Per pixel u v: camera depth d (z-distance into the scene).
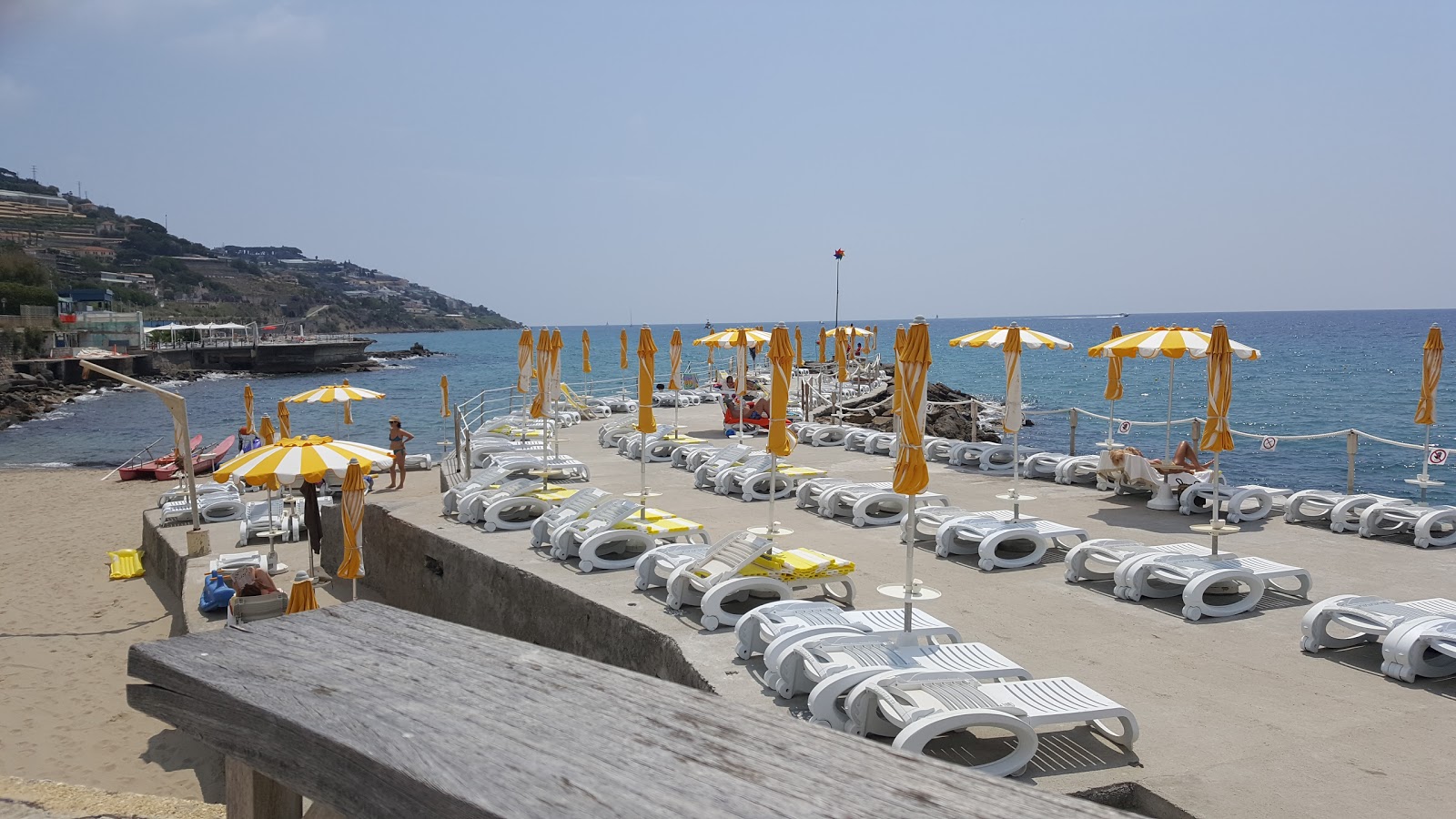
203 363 81.44
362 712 1.34
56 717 10.23
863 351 41.97
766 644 6.57
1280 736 5.19
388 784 1.18
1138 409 42.38
